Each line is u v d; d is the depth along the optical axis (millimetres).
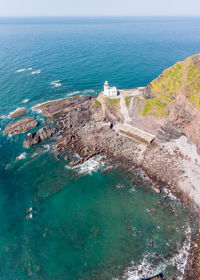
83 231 48219
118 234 47406
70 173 63656
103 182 60844
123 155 68562
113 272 40625
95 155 69750
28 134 75375
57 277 40125
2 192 57344
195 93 62406
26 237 46844
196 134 62531
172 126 69062
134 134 73500
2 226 48938
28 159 68375
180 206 52875
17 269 41250
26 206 53875
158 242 45375
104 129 78562
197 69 65188
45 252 44125
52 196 56719
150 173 62125
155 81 80375
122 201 55375
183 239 45562
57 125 84062
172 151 65875
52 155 70062
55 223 49938
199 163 60281
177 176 59219
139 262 42031
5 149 72125
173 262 41656
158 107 76062
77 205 54500
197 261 41156
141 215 51594
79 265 41906
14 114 90062
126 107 82125
